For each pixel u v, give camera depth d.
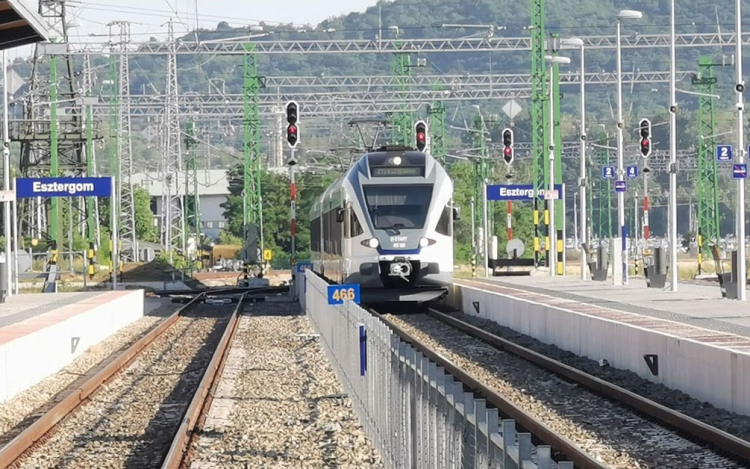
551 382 63.22
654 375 61.97
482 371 69.12
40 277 179.62
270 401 59.38
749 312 84.31
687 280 156.88
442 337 91.31
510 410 49.47
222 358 78.38
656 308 89.56
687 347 57.31
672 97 116.50
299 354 81.75
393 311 121.50
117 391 65.38
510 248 179.50
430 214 110.81
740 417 49.81
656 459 40.91
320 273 142.12
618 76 139.50
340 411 54.97
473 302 115.06
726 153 99.38
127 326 113.38
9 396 62.38
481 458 25.38
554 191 153.25
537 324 89.19
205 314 127.00
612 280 138.62
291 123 124.38
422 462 33.53
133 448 46.84
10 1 66.75
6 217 133.38
